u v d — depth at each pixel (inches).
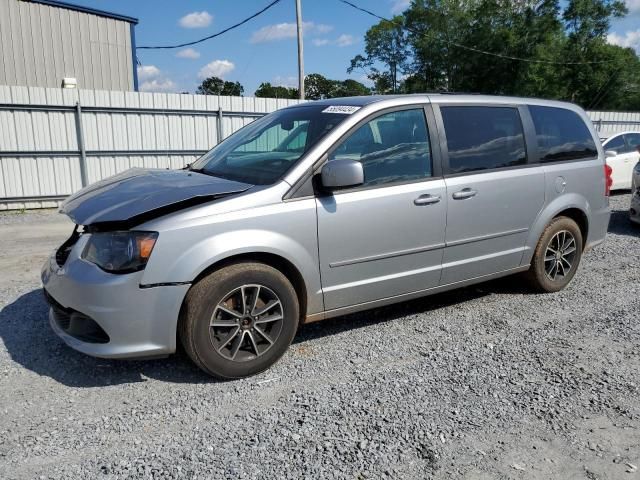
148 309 125.2
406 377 140.1
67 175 473.4
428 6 1830.7
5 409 122.5
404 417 120.6
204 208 130.2
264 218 135.0
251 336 137.5
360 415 121.4
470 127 177.6
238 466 103.0
